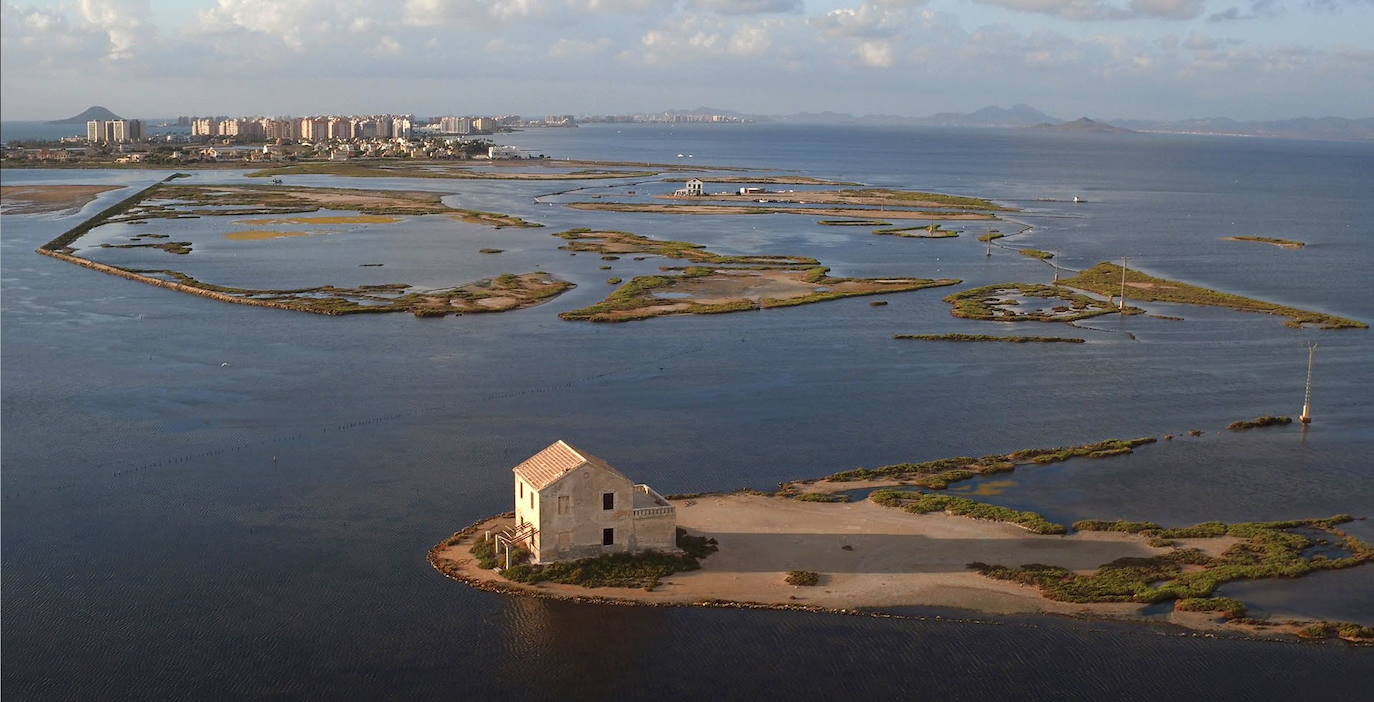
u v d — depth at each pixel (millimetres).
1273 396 141875
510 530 92062
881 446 120062
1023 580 85125
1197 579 84562
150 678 71812
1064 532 95438
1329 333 182875
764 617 79688
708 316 191375
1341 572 87250
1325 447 120688
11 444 117312
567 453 89312
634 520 88312
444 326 180375
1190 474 111625
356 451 115750
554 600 81688
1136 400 139625
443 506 100562
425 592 83312
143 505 100500
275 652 75062
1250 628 77938
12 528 94875
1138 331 183000
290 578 85688
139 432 121875
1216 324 189500
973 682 71812
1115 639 76625
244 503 101062
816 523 96500
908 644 76188
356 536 93688
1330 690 70625
